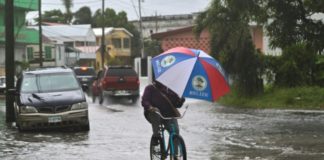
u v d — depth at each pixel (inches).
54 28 5059.1
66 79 1077.8
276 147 812.6
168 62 553.3
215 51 1670.8
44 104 996.6
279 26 1235.2
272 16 1263.5
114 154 749.3
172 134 586.2
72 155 746.8
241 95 1724.9
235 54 1675.7
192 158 716.7
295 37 1246.3
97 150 787.4
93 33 5187.0
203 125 1129.4
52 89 1053.2
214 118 1282.0
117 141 880.9
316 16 1817.2
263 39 2253.9
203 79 538.9
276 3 1210.6
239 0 1229.7
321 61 1700.3
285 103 1585.9
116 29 5482.3
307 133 980.6
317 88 1628.9
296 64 1707.7
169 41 2596.0
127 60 5521.7
